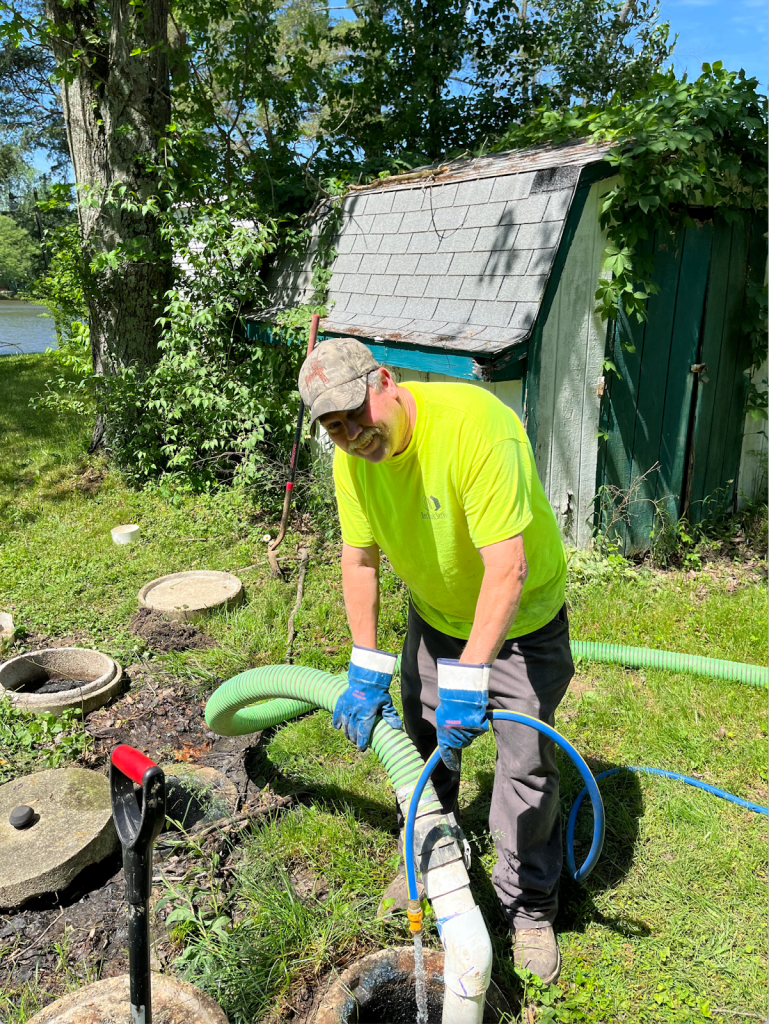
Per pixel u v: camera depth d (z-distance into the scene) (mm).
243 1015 2121
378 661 1999
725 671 3725
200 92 7379
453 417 1813
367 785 3078
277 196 7719
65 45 6926
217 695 2461
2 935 2438
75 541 5789
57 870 2533
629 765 3188
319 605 4633
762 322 5574
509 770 2154
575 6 10656
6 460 8023
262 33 7508
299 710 2684
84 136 7066
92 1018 1938
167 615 4488
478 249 5078
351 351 1726
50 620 4559
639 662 3877
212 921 2398
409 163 8688
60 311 7605
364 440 1752
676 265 5062
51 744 3371
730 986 2221
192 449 6660
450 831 1826
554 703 2160
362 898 2518
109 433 7305
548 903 2271
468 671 1770
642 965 2285
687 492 5645
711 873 2617
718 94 4832
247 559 5453
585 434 4988
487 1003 2102
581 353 4832
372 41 9422
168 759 3303
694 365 5363
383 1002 2125
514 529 1787
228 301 6668
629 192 4551
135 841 1429
